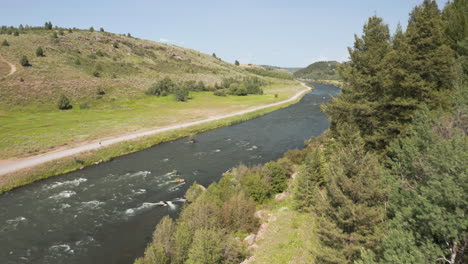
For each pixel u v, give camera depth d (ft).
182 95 359.46
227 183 98.94
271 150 167.32
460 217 33.32
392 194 47.32
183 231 67.72
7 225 86.02
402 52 81.82
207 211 76.18
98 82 345.10
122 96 328.29
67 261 69.77
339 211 45.78
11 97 249.75
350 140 67.56
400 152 57.93
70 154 147.02
